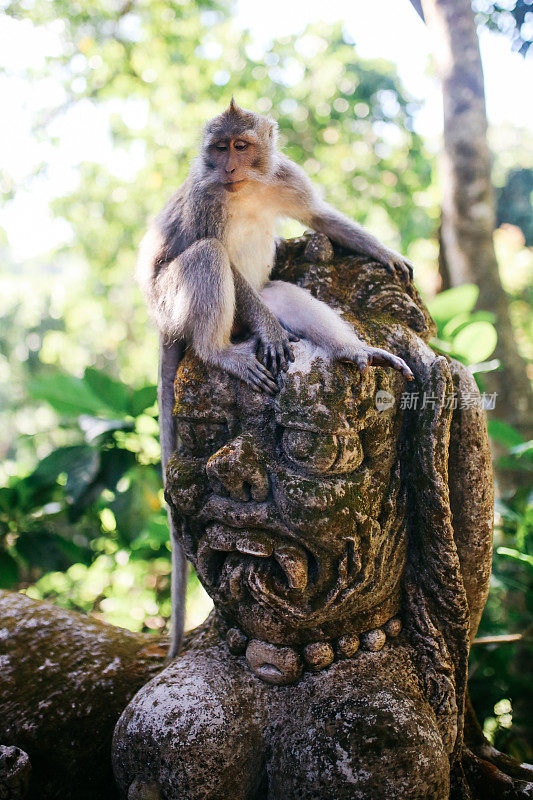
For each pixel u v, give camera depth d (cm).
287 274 338
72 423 624
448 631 297
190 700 273
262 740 275
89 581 768
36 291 1809
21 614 348
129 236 1516
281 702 281
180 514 290
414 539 297
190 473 284
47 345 1723
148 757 265
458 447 298
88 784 304
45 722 305
